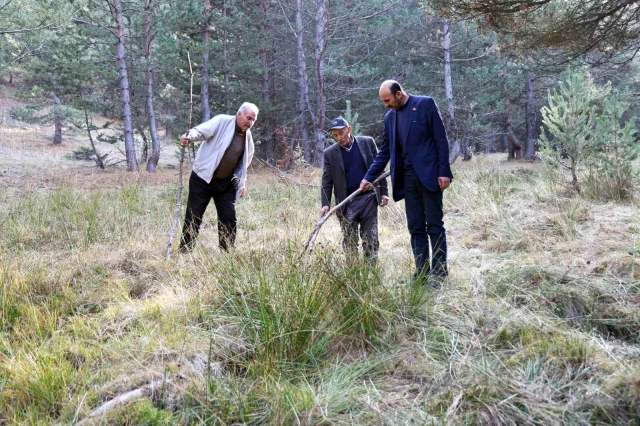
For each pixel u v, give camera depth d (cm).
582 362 224
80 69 1461
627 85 1739
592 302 293
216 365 243
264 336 257
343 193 404
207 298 317
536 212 550
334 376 232
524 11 744
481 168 917
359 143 407
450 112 1567
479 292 326
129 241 477
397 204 627
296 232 416
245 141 452
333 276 291
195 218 457
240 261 341
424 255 361
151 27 1435
